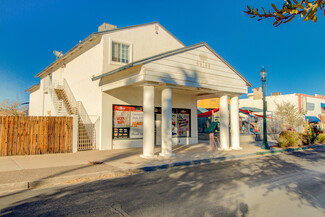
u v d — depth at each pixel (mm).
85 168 8047
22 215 4250
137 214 4305
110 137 13164
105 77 12766
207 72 12344
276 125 25391
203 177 7367
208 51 12531
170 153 10734
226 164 9781
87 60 14727
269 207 4730
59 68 19125
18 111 27922
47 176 6809
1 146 10320
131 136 14016
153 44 15734
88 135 13312
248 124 24219
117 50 13914
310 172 8156
